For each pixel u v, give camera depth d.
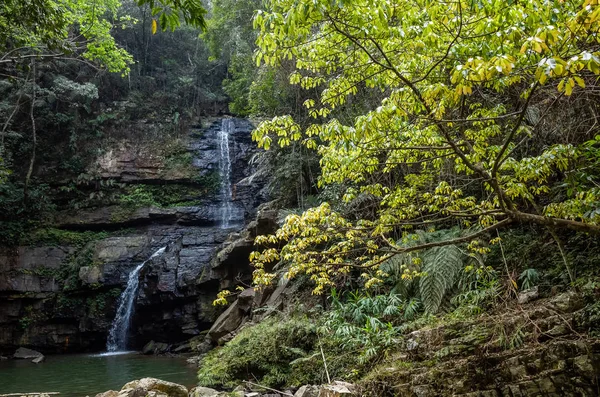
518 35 2.99
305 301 9.43
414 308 7.02
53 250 16.88
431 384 4.80
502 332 4.85
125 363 11.89
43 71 18.66
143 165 20.02
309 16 3.33
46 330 15.59
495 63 2.54
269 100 12.50
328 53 4.14
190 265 15.28
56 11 7.33
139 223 18.69
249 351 7.80
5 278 15.78
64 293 16.02
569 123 5.38
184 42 23.97
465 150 5.05
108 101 21.12
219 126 22.39
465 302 6.48
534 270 6.05
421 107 3.78
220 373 7.61
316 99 11.36
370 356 6.28
